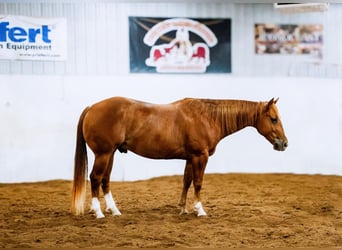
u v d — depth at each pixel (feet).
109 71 39.55
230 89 41.27
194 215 23.34
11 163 37.63
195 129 22.54
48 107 38.40
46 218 22.76
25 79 37.99
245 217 22.99
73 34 38.99
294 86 41.88
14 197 30.22
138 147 22.25
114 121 21.65
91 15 39.22
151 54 40.14
